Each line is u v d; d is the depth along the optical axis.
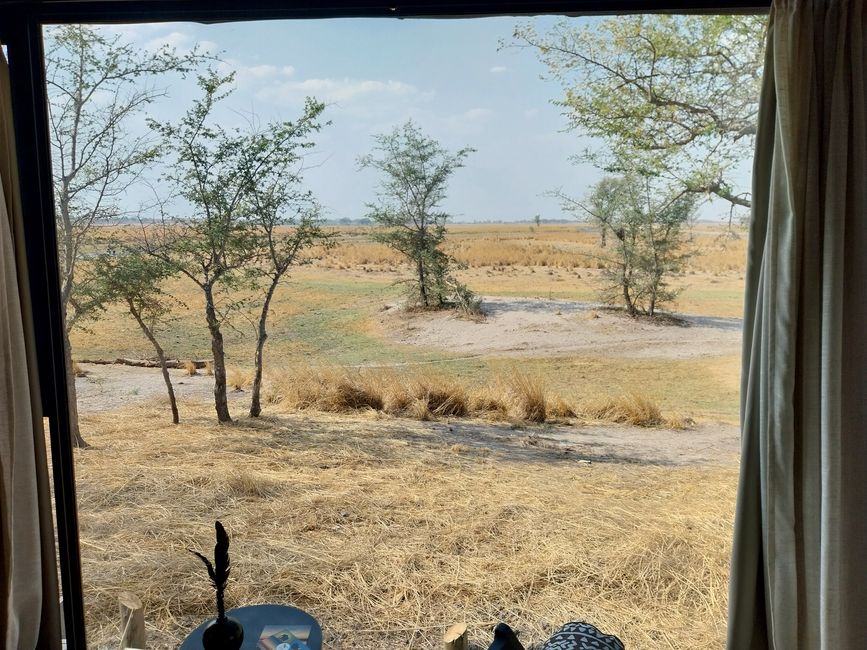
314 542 3.60
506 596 3.05
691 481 4.43
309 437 5.17
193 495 4.11
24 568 1.77
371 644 2.69
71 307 5.46
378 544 3.52
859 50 1.47
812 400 1.55
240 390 5.73
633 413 5.62
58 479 2.06
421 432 5.40
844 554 1.56
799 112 1.51
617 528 3.64
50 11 1.87
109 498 4.12
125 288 5.51
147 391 5.66
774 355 1.56
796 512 1.61
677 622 2.79
